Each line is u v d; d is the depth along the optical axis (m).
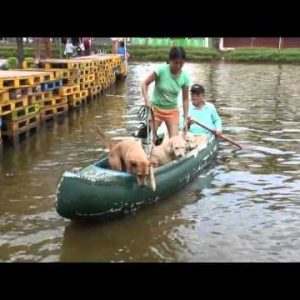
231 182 7.32
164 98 7.19
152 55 37.53
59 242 5.22
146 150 6.77
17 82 9.06
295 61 35.91
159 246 5.16
